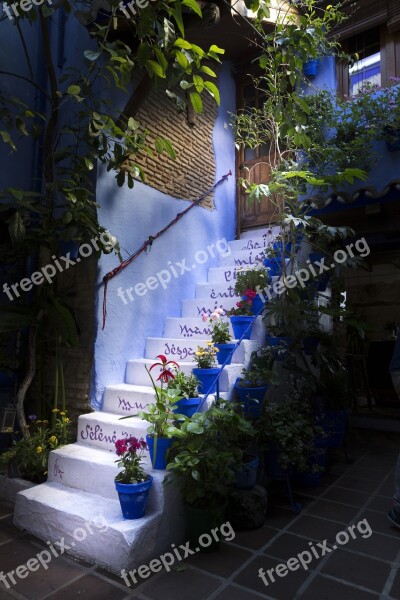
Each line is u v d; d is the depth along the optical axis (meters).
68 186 3.80
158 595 2.32
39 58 4.76
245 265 5.54
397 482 3.09
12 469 3.67
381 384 7.40
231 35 5.53
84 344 4.03
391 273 8.36
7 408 3.87
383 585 2.40
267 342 4.41
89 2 3.96
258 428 3.52
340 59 5.61
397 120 4.90
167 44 2.90
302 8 5.46
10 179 4.43
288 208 4.76
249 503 3.10
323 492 3.83
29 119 4.59
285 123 4.04
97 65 4.10
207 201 5.79
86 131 3.60
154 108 4.91
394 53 5.39
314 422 4.12
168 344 4.36
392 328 8.10
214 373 3.53
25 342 4.30
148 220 4.73
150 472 2.90
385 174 5.16
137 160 4.62
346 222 5.34
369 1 5.39
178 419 2.97
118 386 4.02
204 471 2.84
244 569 2.56
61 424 3.77
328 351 4.52
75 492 3.17
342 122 5.28
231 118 6.34
